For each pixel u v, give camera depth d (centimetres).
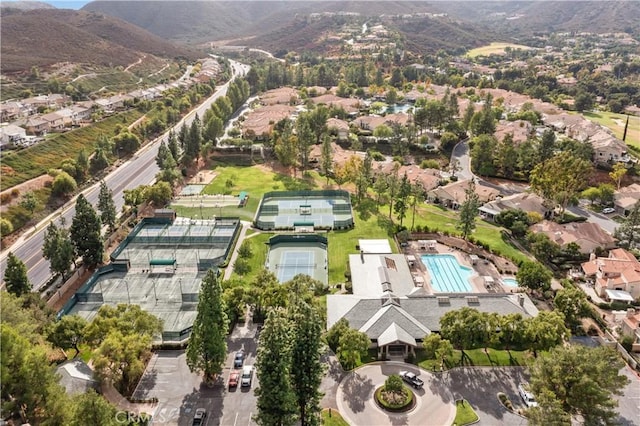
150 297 9594
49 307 8356
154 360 7669
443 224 13138
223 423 6406
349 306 8594
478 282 10094
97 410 5059
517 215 12669
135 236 12206
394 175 14075
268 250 11662
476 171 17238
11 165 15275
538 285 9444
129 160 18550
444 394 6931
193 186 16050
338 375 7338
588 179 15762
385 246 11581
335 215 13788
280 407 5631
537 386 6406
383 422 6419
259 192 15525
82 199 10431
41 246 11906
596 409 6003
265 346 5644
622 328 8388
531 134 18412
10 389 5150
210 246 11819
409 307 8506
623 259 10312
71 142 18362
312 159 18350
